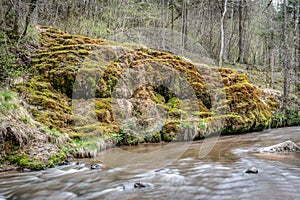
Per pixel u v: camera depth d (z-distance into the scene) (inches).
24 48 308.3
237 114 375.9
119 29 458.3
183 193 140.4
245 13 840.9
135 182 159.5
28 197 137.7
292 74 573.6
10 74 265.1
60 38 350.6
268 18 733.9
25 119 217.0
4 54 269.4
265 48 834.2
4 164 181.6
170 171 183.0
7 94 227.5
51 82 289.1
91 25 456.4
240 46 783.7
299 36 637.9
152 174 176.1
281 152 245.0
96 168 189.0
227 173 174.6
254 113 397.4
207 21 775.7
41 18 421.4
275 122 463.8
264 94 530.6
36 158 191.6
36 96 262.4
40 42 332.5
